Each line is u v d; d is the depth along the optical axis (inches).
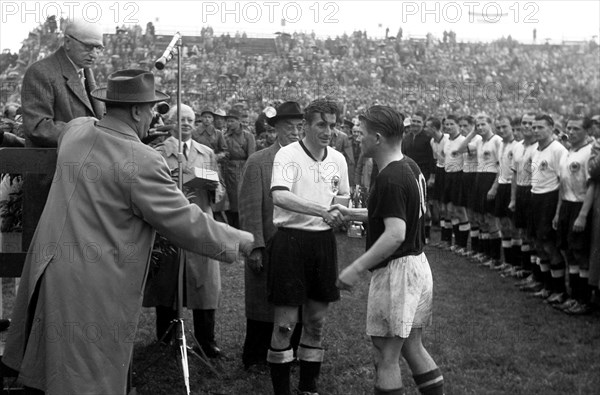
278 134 243.3
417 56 1304.1
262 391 233.1
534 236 363.3
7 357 166.1
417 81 1221.7
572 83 1301.7
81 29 207.9
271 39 1293.1
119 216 162.1
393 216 175.0
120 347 159.2
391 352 183.9
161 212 162.2
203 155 277.0
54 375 154.6
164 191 163.5
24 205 187.8
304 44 1272.1
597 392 227.6
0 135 222.7
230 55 1165.7
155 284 259.9
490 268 449.7
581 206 333.4
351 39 1323.8
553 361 259.1
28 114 200.8
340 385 237.8
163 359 258.2
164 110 230.4
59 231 159.8
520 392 227.1
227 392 231.9
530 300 359.3
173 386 236.2
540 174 357.1
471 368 252.1
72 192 161.8
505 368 251.1
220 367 255.6
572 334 295.4
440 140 569.0
